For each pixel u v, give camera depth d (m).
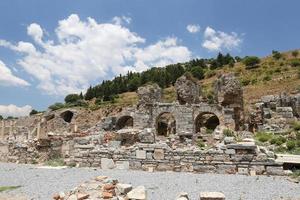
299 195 11.73
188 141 27.67
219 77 44.19
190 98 45.47
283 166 16.86
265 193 12.09
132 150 19.02
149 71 138.12
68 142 24.55
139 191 10.41
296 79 69.00
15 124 72.75
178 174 16.58
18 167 21.38
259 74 84.88
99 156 19.81
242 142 17.92
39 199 11.84
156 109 43.66
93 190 11.10
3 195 12.68
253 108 42.69
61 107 93.06
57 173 17.75
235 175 16.08
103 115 72.56
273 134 29.25
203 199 9.84
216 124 45.66
